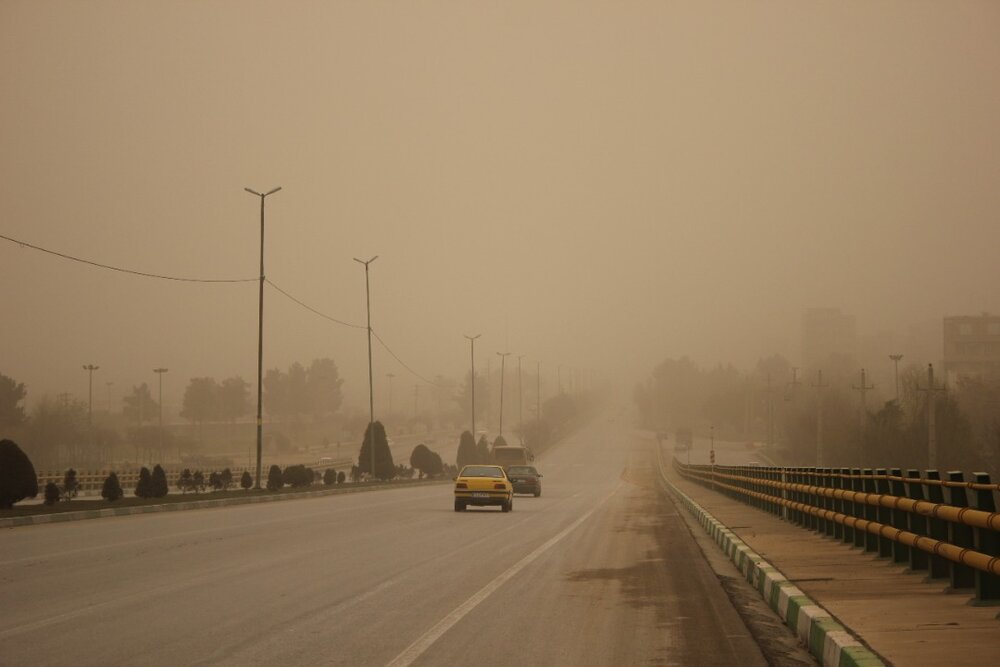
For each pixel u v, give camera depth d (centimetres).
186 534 2836
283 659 1046
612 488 8731
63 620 1291
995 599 1121
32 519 3575
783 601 1295
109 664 1021
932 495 1348
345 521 3500
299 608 1398
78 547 2388
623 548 2428
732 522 2927
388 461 9512
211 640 1152
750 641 1163
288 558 2112
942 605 1143
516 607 1421
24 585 1647
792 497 2886
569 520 3672
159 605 1423
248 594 1540
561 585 1677
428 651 1091
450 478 11456
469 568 1928
